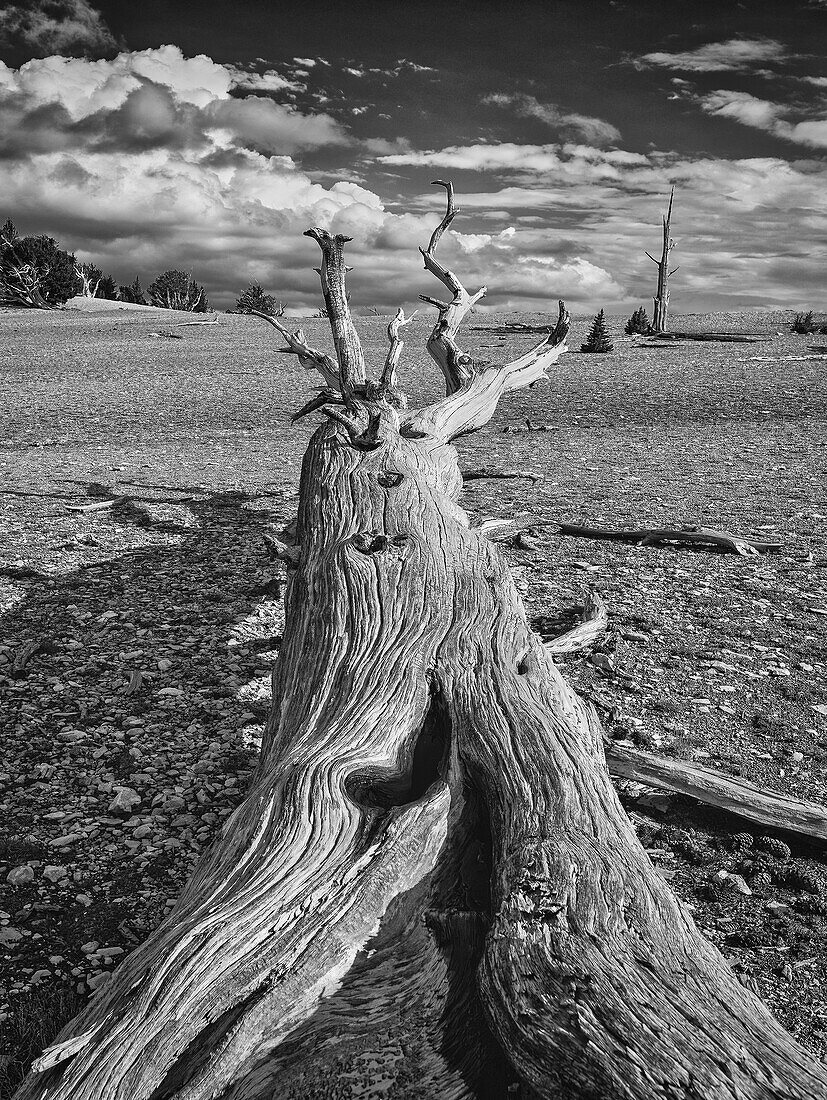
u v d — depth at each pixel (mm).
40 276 84750
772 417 21453
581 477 15234
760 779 5219
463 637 4926
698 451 17609
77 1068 2645
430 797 3684
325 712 4379
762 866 4496
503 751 3904
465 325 51406
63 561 10422
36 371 33344
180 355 38938
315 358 12359
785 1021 3414
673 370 30438
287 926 3014
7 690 6836
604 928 2836
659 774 4902
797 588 8914
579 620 7973
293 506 13484
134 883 4566
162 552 10820
